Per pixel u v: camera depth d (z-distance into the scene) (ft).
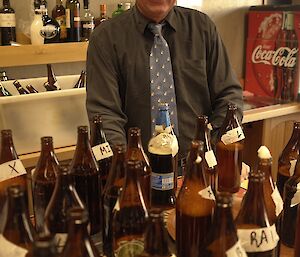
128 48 5.51
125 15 5.71
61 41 7.39
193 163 3.06
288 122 8.91
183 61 5.68
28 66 7.84
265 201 2.90
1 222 2.72
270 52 9.38
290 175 3.84
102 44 5.45
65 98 6.40
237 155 4.09
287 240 3.22
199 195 3.03
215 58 5.76
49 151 3.35
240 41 10.09
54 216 2.69
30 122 6.21
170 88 5.62
